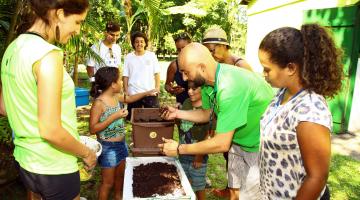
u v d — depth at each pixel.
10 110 1.56
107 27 5.29
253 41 11.03
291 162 1.51
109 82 2.85
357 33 5.62
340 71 1.41
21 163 1.63
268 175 1.63
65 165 1.67
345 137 5.82
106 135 2.87
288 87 1.50
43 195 1.67
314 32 1.38
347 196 3.61
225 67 2.14
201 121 2.61
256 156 2.48
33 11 1.50
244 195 2.59
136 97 3.84
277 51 1.39
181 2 18.17
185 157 2.79
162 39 20.89
